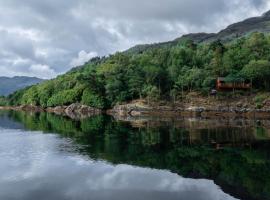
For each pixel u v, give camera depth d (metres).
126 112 177.25
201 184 40.69
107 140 75.06
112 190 38.16
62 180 41.97
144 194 36.81
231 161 53.19
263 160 53.91
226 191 38.00
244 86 171.50
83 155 57.38
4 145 67.50
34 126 108.88
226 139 75.31
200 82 176.75
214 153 59.81
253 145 67.75
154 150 62.62
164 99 178.62
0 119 143.00
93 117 155.62
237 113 152.75
